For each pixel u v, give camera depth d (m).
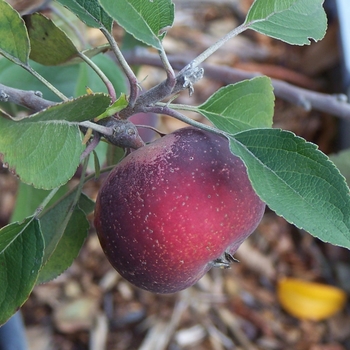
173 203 0.16
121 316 0.56
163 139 0.18
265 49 0.72
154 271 0.18
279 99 0.68
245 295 0.59
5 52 0.18
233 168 0.17
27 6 0.33
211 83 0.70
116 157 0.22
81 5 0.17
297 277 0.60
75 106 0.15
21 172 0.14
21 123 0.13
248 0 0.80
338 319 0.57
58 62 0.21
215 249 0.17
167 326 0.56
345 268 0.60
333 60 0.65
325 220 0.15
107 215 0.17
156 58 0.37
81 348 0.54
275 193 0.16
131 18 0.15
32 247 0.17
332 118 0.66
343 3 0.57
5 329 0.43
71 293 0.57
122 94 0.17
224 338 0.56
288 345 0.56
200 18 0.77
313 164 0.16
